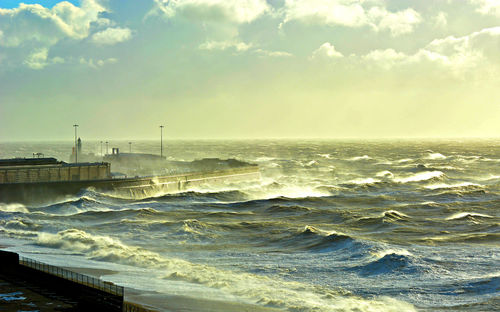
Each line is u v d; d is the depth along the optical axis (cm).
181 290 5625
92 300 4781
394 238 8338
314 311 5047
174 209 11106
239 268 6619
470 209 11288
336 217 10106
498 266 6525
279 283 5959
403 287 5784
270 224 9069
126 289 5616
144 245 7906
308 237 8044
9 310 4534
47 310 4541
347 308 5147
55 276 5300
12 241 8081
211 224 9075
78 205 11100
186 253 7431
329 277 6203
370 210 11138
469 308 5178
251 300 5359
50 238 8169
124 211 10444
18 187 11138
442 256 7038
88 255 7238
